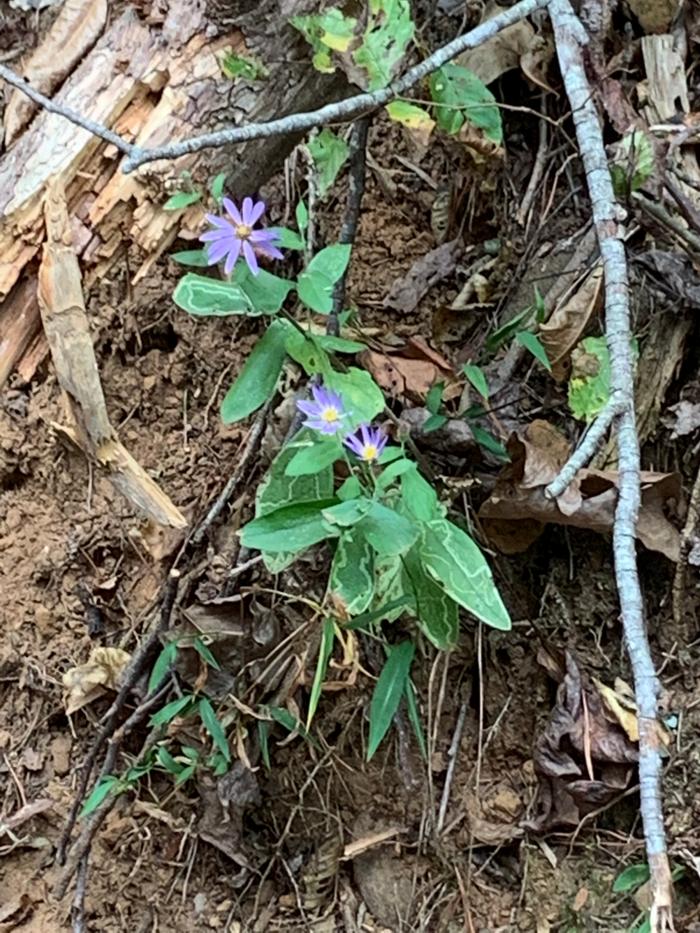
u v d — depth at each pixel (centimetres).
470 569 32
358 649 39
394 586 35
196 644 38
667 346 41
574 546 41
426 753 39
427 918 39
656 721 24
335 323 39
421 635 40
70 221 40
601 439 28
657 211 39
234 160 40
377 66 36
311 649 39
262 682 39
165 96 40
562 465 38
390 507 34
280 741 40
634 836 38
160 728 39
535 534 40
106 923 39
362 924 39
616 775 38
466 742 40
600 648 40
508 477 38
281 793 40
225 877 40
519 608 41
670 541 39
